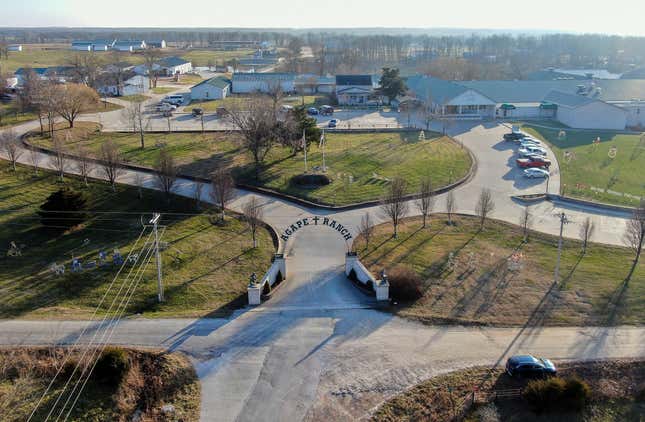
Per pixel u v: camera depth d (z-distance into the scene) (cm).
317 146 8650
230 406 3122
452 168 7619
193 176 6969
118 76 14175
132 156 7731
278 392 3234
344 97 13050
